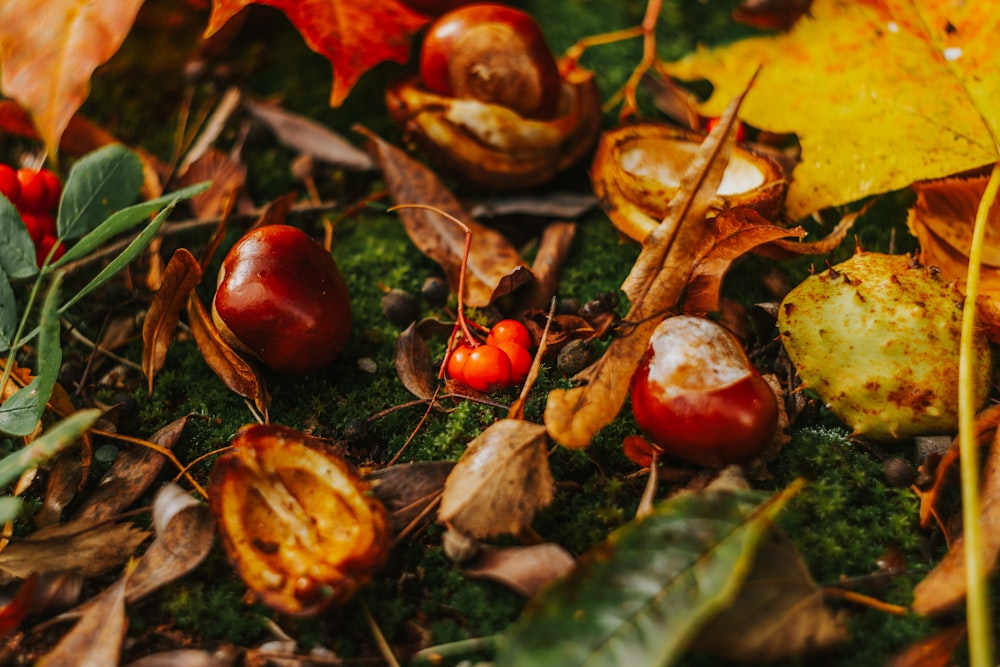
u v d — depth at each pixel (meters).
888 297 0.34
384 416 0.36
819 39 0.37
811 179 0.37
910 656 0.30
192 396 0.37
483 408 0.35
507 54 0.38
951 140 0.35
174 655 0.31
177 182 0.41
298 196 0.42
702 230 0.34
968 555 0.30
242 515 0.31
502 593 0.32
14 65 0.36
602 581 0.29
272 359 0.35
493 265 0.38
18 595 0.31
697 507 0.30
